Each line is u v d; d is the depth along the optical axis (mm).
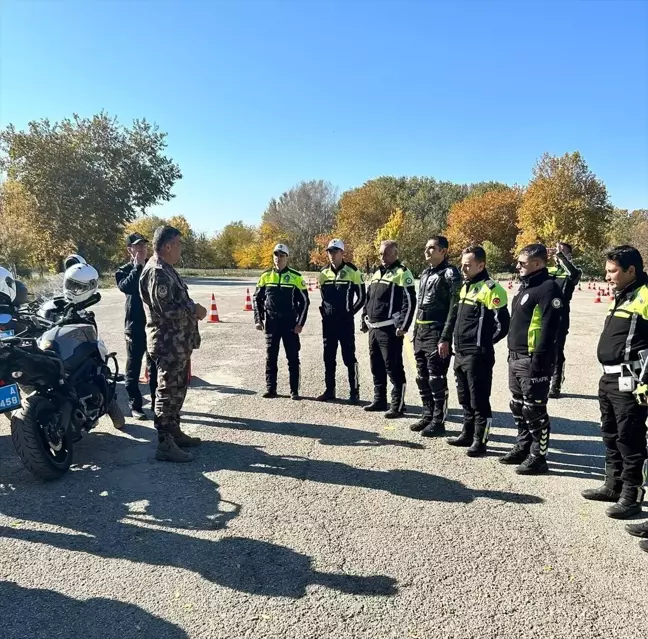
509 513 3826
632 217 57094
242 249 70750
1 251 29719
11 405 3904
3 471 4508
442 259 5480
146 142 42125
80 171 38875
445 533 3531
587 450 5141
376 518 3723
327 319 6582
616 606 2807
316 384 7598
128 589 2918
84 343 4883
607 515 3799
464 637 2564
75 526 3594
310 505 3908
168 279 4586
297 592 2895
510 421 6066
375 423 5879
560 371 6914
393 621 2670
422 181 75500
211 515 3752
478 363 4875
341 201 64312
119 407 5973
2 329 4078
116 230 41844
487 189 70500
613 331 3785
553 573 3094
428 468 4637
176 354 4664
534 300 4422
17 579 3008
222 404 6547
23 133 38094
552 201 47125
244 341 11156
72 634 2570
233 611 2738
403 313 5828
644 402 3533
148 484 4258
